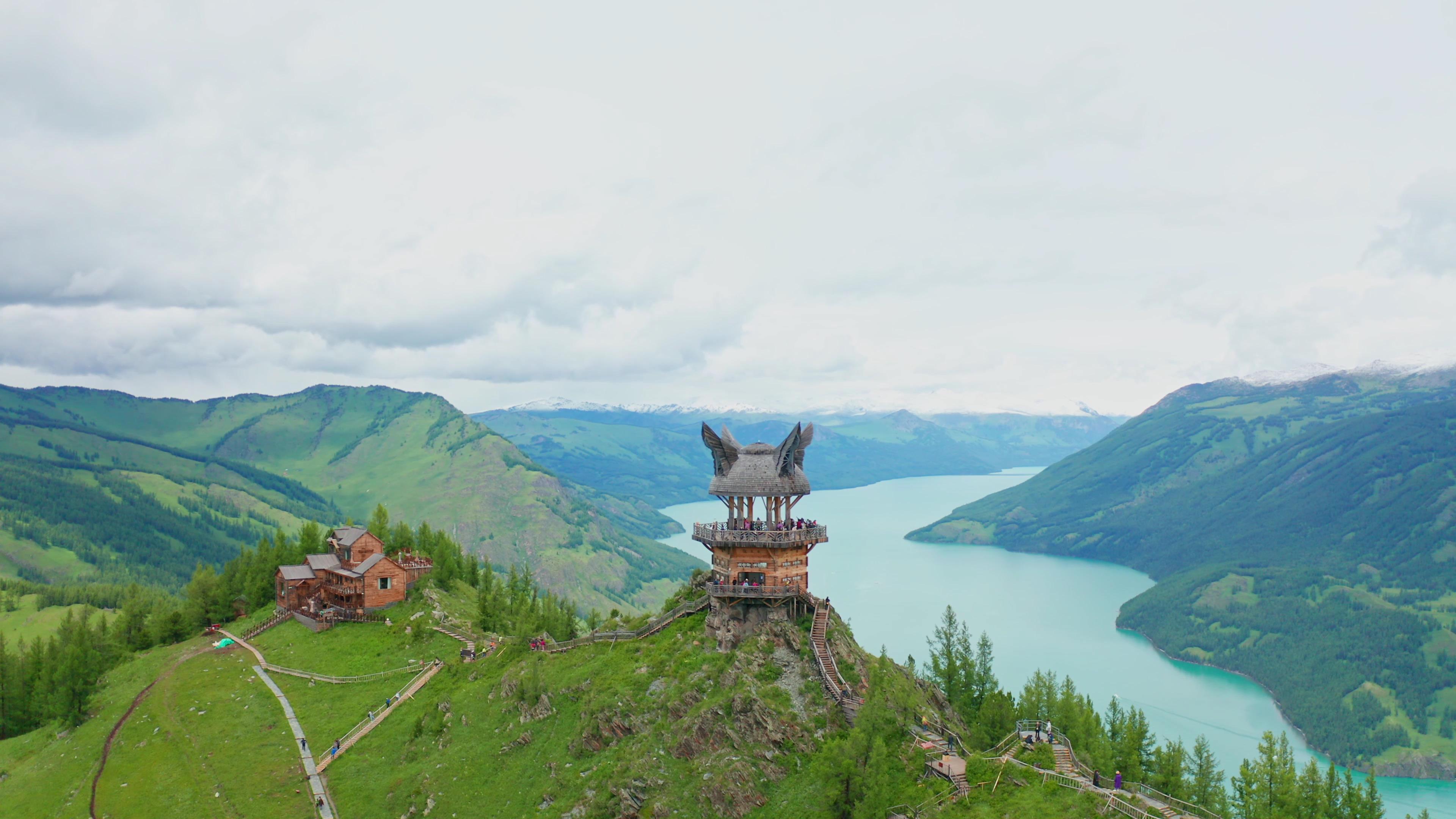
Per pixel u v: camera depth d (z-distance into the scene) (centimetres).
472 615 17388
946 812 7994
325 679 14788
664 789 9219
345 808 11012
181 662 16850
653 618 12325
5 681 16388
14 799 12962
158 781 12212
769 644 10362
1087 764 10188
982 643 14688
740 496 11038
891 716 9150
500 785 10419
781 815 8644
